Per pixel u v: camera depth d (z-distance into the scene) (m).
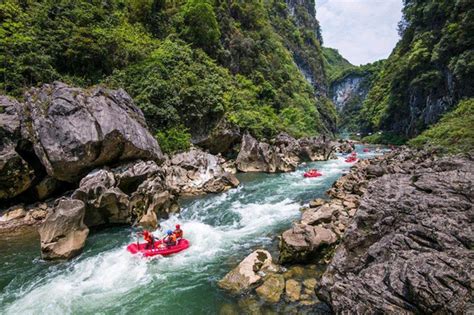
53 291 10.30
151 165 19.72
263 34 64.69
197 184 24.83
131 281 10.85
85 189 15.86
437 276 5.75
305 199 20.88
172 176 24.38
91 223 16.25
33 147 18.69
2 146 17.41
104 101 20.39
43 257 12.62
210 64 41.28
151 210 17.17
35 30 25.56
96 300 9.73
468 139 27.56
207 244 13.79
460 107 40.06
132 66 31.38
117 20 34.78
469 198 8.06
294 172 32.16
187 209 19.59
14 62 22.27
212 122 35.03
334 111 114.38
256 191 23.86
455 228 6.86
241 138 37.56
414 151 32.34
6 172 17.08
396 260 6.79
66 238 13.10
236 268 10.77
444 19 54.44
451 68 45.91
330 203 17.70
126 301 9.62
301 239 11.32
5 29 24.42
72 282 10.90
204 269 11.50
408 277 6.07
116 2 38.34
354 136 97.56
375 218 8.68
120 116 20.69
